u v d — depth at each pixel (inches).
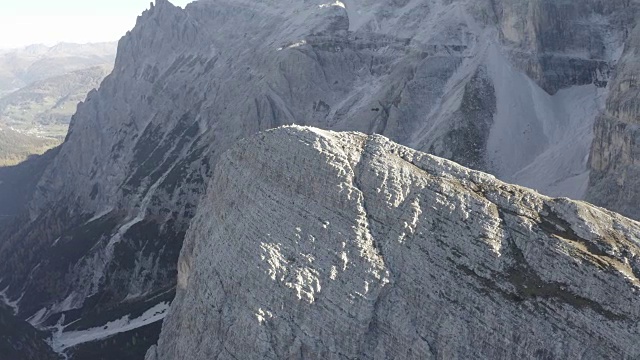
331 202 2090.3
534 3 5241.1
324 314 1913.1
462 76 5378.9
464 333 1772.9
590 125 4581.7
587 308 1701.5
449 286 1856.5
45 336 4389.8
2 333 3688.5
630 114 3644.2
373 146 2201.0
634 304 1669.5
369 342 1871.3
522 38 5275.6
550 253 1822.1
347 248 1988.2
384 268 1931.6
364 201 2070.6
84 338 4320.9
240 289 2075.5
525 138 4658.0
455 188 2026.3
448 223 1962.4
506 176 4387.3
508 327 1734.7
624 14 5374.0
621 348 1621.6
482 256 1877.5
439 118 4940.9
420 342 1804.9
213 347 2069.4
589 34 5354.3
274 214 2174.0
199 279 2297.0
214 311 2111.2
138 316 4505.4
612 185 3622.0
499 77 5083.7
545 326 1706.4
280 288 1987.0
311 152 2188.7
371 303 1887.3
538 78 5083.7
